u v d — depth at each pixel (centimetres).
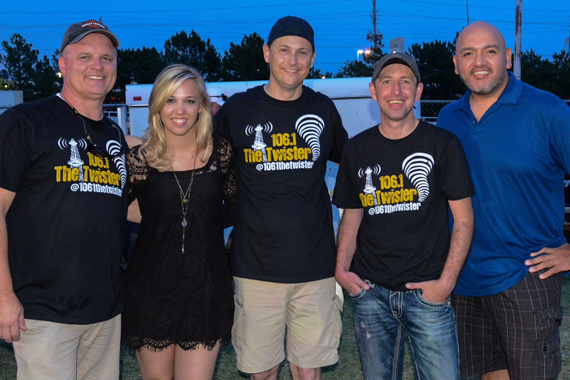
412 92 264
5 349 460
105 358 274
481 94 288
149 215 286
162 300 279
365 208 281
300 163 300
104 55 265
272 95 306
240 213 305
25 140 239
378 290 278
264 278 298
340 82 891
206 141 285
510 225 285
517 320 285
